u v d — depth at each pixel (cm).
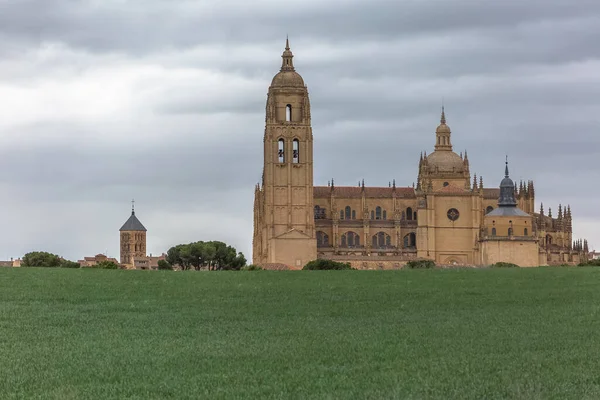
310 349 5778
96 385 4788
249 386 4750
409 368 5172
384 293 9212
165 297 8719
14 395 4550
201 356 5547
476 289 9600
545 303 8312
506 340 6109
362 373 5050
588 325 6806
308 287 9781
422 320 7188
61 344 5994
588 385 4747
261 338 6238
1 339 6191
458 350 5741
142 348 5831
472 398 4484
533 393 4553
